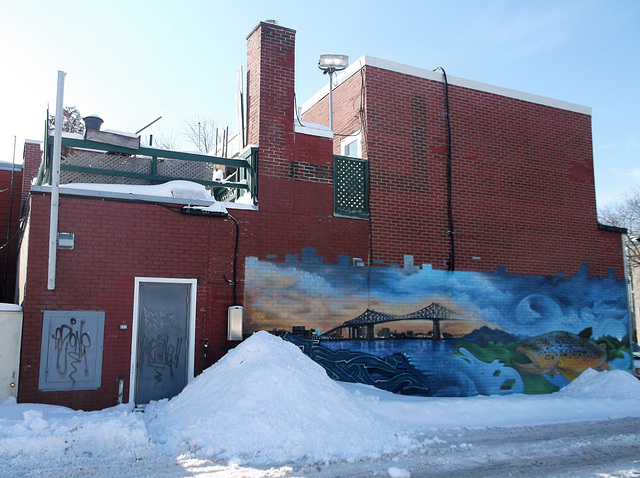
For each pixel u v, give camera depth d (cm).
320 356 1148
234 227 1109
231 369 868
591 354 1465
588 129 1591
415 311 1261
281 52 1224
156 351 1020
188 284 1059
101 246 993
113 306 990
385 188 1280
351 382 1166
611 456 759
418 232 1298
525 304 1402
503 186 1430
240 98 1349
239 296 1094
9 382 925
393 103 1336
